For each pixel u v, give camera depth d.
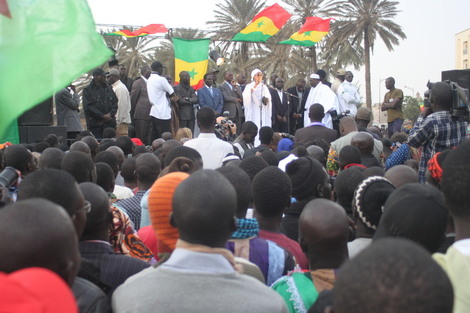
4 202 2.68
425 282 1.19
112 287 2.46
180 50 13.99
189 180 2.15
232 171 3.08
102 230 2.78
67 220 1.77
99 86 11.84
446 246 2.77
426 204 2.26
